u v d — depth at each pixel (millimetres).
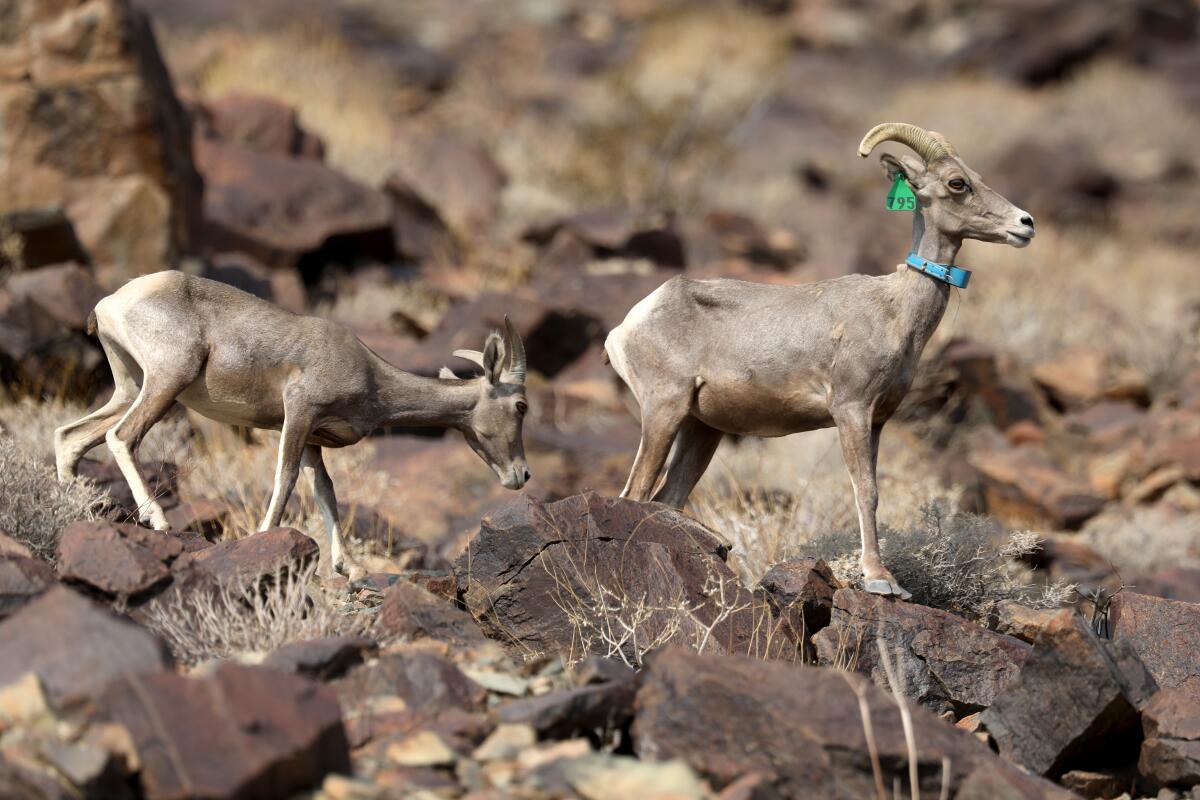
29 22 35656
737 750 12617
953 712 16266
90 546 14562
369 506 24344
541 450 31125
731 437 33844
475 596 16875
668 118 72562
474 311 38844
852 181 76062
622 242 48250
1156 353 45375
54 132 35688
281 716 11289
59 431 17688
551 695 13023
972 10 107750
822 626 17188
